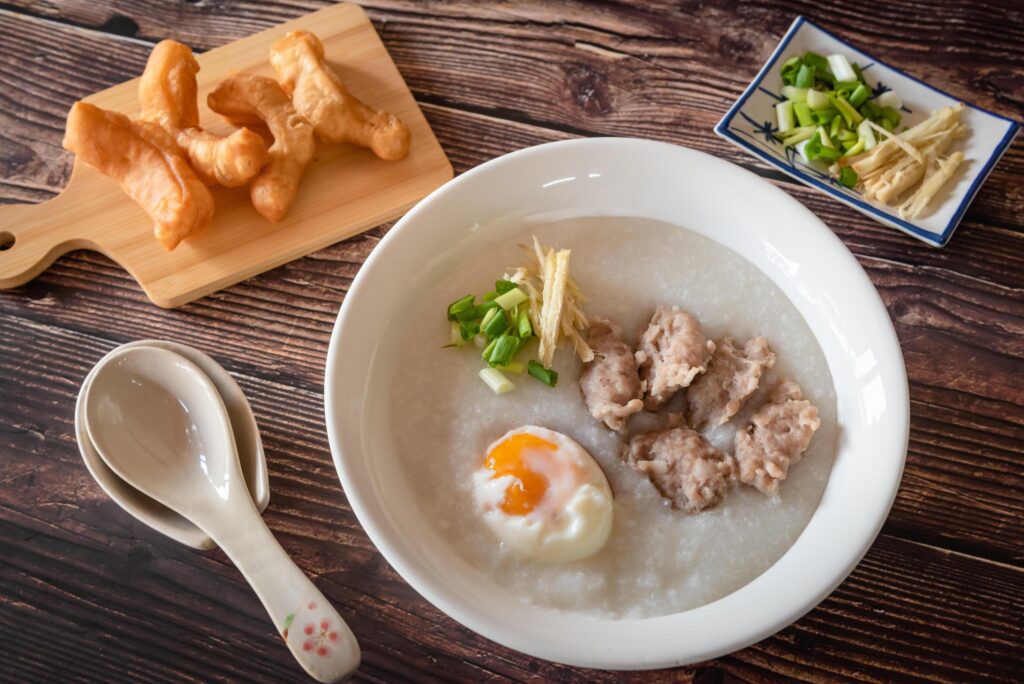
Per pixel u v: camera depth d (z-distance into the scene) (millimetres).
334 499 430
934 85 507
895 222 460
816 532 386
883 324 398
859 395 401
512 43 517
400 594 417
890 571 420
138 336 459
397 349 419
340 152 485
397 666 409
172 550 427
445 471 407
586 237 438
